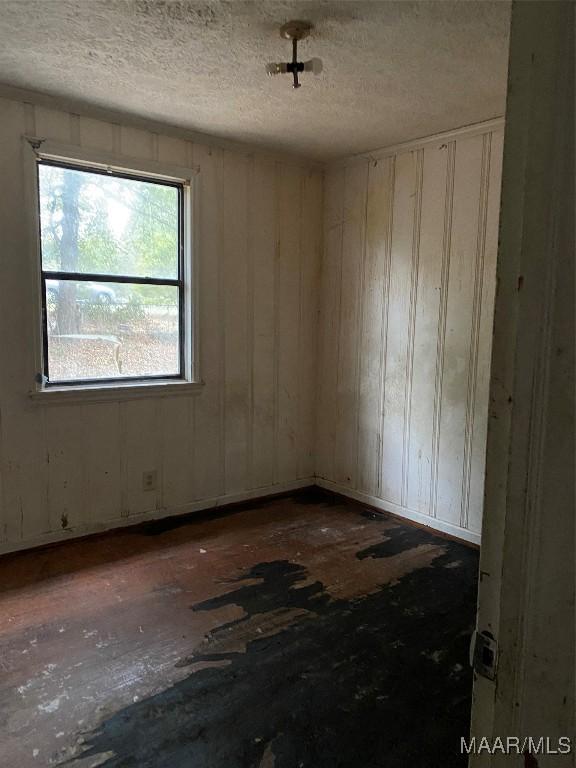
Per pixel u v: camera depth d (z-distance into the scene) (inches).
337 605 102.1
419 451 142.4
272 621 96.3
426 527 141.1
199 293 141.2
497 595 26.3
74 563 116.8
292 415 166.6
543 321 23.6
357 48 90.0
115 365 131.6
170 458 141.9
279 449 164.7
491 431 26.1
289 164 155.1
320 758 66.8
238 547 127.3
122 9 78.7
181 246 138.5
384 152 144.3
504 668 26.1
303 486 172.1
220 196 142.3
